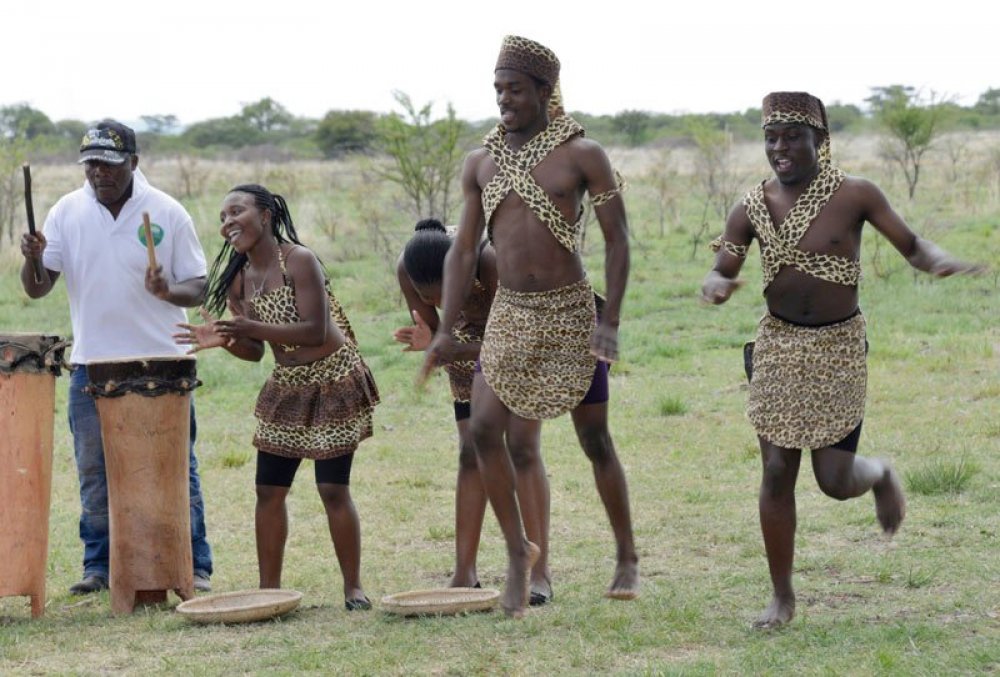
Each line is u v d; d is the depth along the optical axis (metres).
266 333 6.35
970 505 8.09
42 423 6.64
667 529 8.09
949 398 11.52
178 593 6.85
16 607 7.02
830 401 5.76
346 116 67.31
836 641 5.53
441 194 24.16
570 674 5.24
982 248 20.31
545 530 6.43
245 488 9.88
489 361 5.77
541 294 5.70
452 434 11.55
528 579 5.76
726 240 5.96
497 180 5.70
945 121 34.06
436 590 6.50
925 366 12.86
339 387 6.56
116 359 6.60
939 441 9.98
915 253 5.62
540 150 5.64
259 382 14.24
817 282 5.72
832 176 5.71
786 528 5.84
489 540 8.16
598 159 5.59
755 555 7.39
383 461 10.56
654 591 6.60
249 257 6.59
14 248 23.55
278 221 6.63
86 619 6.58
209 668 5.43
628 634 5.76
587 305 5.79
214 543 8.33
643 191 35.25
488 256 6.48
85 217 7.24
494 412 5.75
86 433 7.24
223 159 64.69
